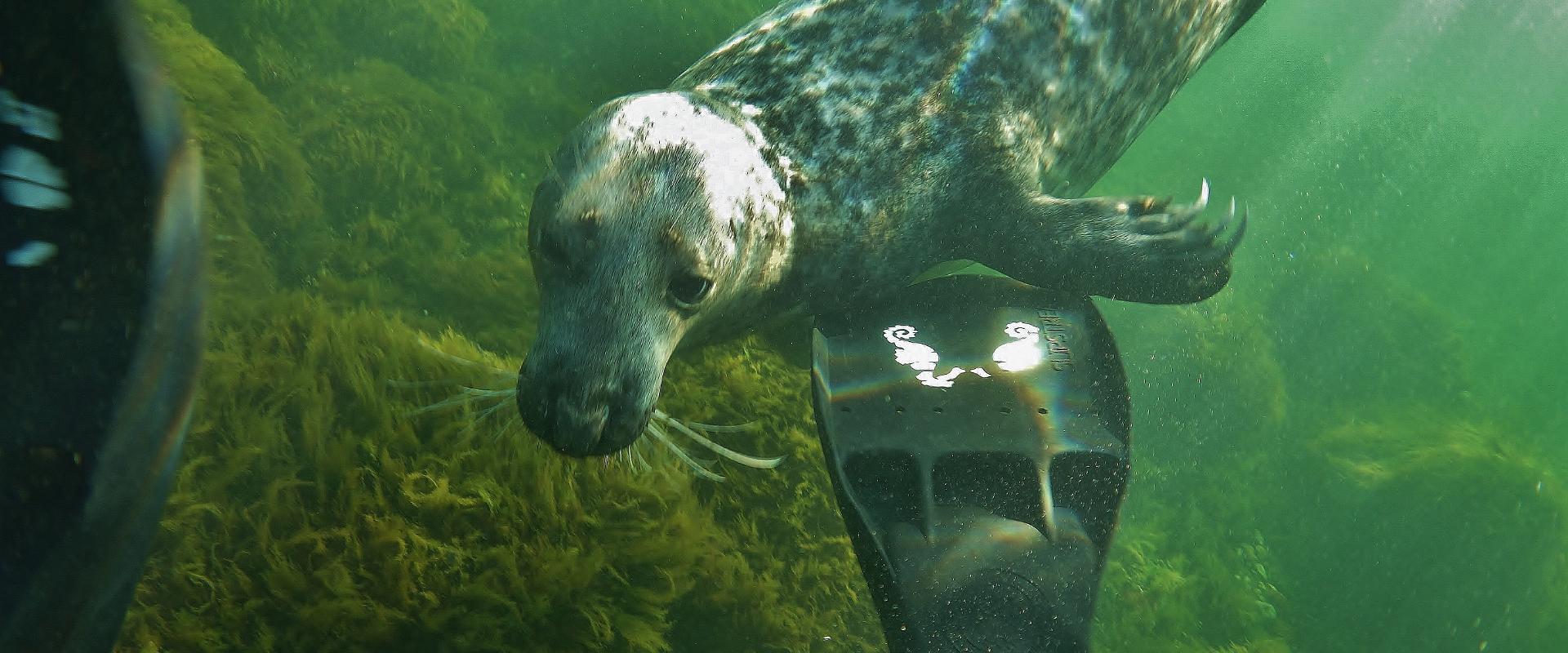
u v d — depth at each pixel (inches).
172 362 8.9
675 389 33.2
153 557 21.4
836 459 24.2
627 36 52.7
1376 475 66.9
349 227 36.1
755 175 25.6
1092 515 24.8
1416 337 84.7
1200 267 30.0
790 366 36.9
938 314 29.2
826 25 31.1
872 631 32.0
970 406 26.3
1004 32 31.9
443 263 35.5
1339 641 61.2
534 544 24.8
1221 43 41.9
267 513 23.0
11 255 8.1
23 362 8.1
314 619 21.4
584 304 22.0
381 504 23.8
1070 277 30.2
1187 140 108.4
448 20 46.4
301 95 39.3
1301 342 81.4
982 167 30.6
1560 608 66.9
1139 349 60.9
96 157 8.5
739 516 31.7
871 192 28.7
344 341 27.4
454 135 41.1
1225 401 61.6
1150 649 47.1
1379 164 128.9
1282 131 123.7
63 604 8.5
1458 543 66.0
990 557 23.2
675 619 27.5
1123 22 34.9
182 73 32.6
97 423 8.3
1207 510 57.8
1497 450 73.4
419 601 22.5
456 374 28.2
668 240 22.5
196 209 9.3
